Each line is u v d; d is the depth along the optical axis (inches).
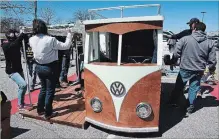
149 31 192.1
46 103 181.0
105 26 159.8
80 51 261.7
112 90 160.7
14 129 177.2
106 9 167.0
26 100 244.1
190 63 195.2
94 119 173.6
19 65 203.0
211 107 229.1
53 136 167.5
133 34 193.5
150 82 155.3
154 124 161.6
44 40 164.2
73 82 304.8
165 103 238.8
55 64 175.2
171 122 193.8
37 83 325.1
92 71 167.0
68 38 176.7
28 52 271.6
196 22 193.3
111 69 157.9
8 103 159.9
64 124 183.5
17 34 200.8
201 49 190.1
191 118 202.1
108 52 189.8
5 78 381.1
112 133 172.4
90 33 171.0
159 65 155.5
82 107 210.2
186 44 193.3
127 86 156.5
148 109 157.6
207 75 313.4
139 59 188.9
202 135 171.2
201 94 271.1
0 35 380.2
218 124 189.9
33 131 174.7
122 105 160.1
